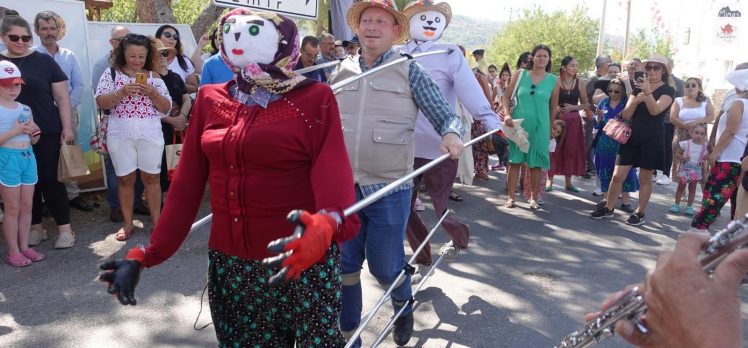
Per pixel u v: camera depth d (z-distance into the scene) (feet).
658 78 21.03
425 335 12.41
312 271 7.38
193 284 14.73
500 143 30.96
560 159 27.04
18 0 20.56
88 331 12.28
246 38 7.04
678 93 29.89
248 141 6.94
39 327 12.40
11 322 12.58
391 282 10.52
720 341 2.55
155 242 7.29
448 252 14.51
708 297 2.65
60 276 15.10
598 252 18.38
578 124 26.63
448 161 13.75
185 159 7.60
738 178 18.67
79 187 21.80
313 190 6.89
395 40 11.02
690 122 23.25
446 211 13.83
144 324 12.63
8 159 15.19
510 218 22.15
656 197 27.20
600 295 14.83
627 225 21.81
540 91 22.30
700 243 2.91
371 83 10.22
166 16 28.73
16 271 15.34
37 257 16.12
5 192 15.33
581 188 28.35
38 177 16.57
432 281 15.31
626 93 24.75
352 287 10.34
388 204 10.11
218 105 7.38
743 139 18.47
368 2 10.11
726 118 18.51
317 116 7.04
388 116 10.10
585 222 22.00
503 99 23.16
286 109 7.05
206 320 12.89
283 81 7.07
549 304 14.15
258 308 7.63
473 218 22.00
